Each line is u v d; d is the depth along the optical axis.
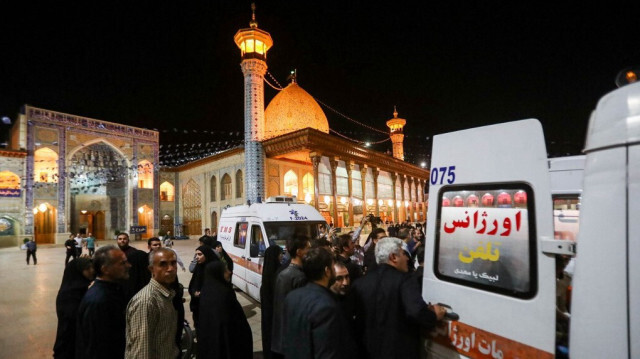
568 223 3.56
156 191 34.28
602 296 1.57
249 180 25.72
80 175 30.11
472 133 2.48
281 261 4.88
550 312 1.90
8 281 11.62
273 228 7.54
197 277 4.80
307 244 3.70
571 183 3.39
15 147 27.86
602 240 1.62
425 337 2.62
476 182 2.39
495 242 2.22
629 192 1.57
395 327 2.55
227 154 29.61
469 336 2.28
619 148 1.64
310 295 2.44
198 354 3.25
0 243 25.45
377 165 32.69
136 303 2.67
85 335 2.65
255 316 6.84
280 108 30.67
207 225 32.09
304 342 2.32
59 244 27.59
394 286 2.60
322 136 24.98
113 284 2.95
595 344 1.56
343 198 29.50
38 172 27.44
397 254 2.78
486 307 2.20
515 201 2.16
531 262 2.03
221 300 3.25
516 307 2.05
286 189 28.22
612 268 1.56
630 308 1.49
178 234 34.88
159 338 2.70
